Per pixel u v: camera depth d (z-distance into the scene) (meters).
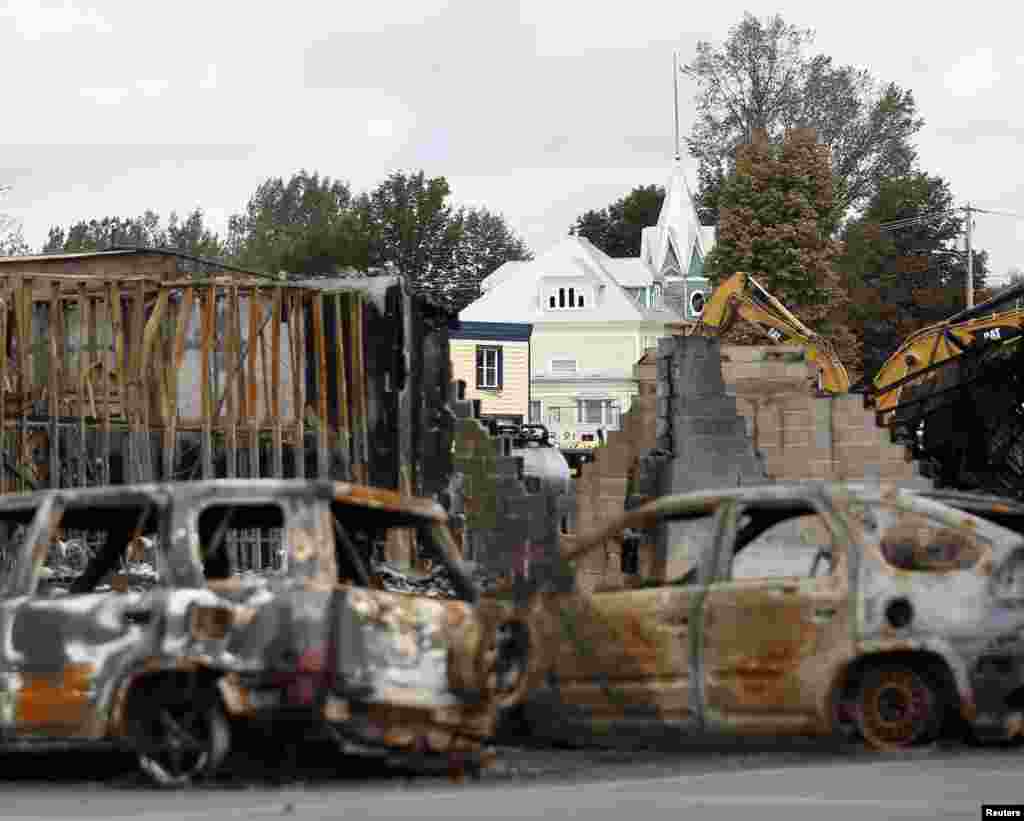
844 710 25.28
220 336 54.75
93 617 22.61
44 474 49.25
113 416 51.62
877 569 24.98
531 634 24.14
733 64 176.12
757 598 25.45
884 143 183.50
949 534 25.70
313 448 54.22
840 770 22.98
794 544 32.75
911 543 25.75
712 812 19.27
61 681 22.64
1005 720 24.83
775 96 175.88
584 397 193.00
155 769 22.31
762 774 22.73
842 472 58.59
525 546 57.25
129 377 48.78
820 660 24.97
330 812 19.53
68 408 49.41
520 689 23.97
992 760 23.94
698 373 54.19
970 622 24.72
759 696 25.33
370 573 26.31
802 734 25.16
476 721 22.77
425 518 24.48
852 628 24.86
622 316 193.00
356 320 54.00
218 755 21.95
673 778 22.62
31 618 23.02
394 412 54.75
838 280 141.75
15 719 22.88
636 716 26.22
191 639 21.86
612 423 192.38
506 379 159.25
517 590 27.97
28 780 24.61
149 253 59.78
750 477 53.91
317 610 21.48
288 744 23.08
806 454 58.84
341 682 21.39
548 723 26.97
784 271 138.00
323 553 22.02
